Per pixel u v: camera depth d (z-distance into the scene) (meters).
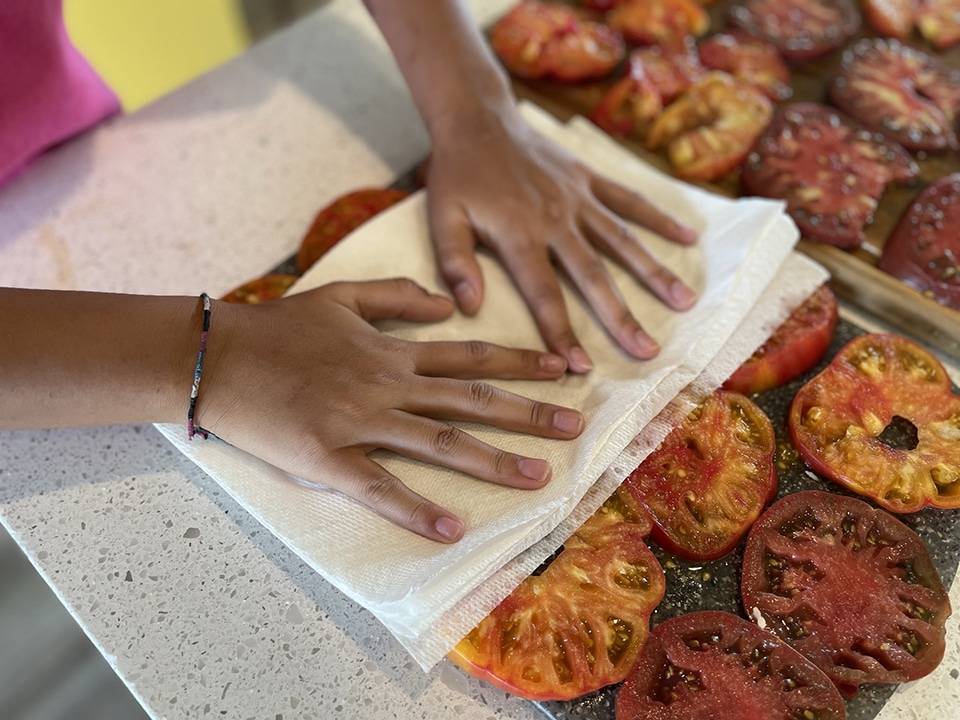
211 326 0.39
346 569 0.35
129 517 0.40
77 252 0.50
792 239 0.45
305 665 0.36
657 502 0.39
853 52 0.59
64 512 0.40
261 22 0.83
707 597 0.37
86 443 0.42
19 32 0.48
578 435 0.38
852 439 0.41
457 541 0.35
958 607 0.37
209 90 0.59
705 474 0.40
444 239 0.45
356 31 0.63
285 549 0.39
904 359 0.43
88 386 0.38
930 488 0.39
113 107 0.57
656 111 0.55
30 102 0.50
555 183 0.46
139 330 0.38
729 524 0.38
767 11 0.61
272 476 0.38
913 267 0.47
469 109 0.49
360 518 0.36
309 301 0.41
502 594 0.35
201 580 0.38
